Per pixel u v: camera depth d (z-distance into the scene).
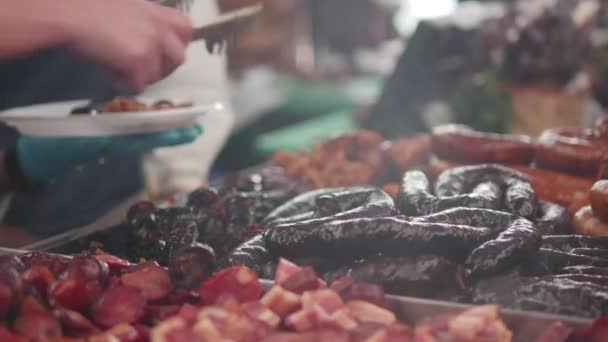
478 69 1.26
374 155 0.94
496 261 0.56
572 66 1.18
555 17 1.17
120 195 1.09
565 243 0.64
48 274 0.54
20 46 0.64
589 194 0.69
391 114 1.31
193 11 1.15
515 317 0.51
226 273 0.54
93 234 0.74
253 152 1.46
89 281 0.54
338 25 2.55
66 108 0.88
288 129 1.64
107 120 0.79
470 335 0.49
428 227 0.57
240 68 2.18
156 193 1.08
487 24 1.24
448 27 1.29
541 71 1.18
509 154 0.84
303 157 0.96
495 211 0.61
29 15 0.64
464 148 0.86
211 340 0.48
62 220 0.87
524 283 0.55
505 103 1.20
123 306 0.52
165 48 0.69
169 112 0.82
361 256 0.58
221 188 0.79
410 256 0.56
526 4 1.25
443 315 0.51
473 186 0.72
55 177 0.98
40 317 0.49
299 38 2.39
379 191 0.66
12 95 1.09
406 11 2.62
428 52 1.29
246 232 0.68
